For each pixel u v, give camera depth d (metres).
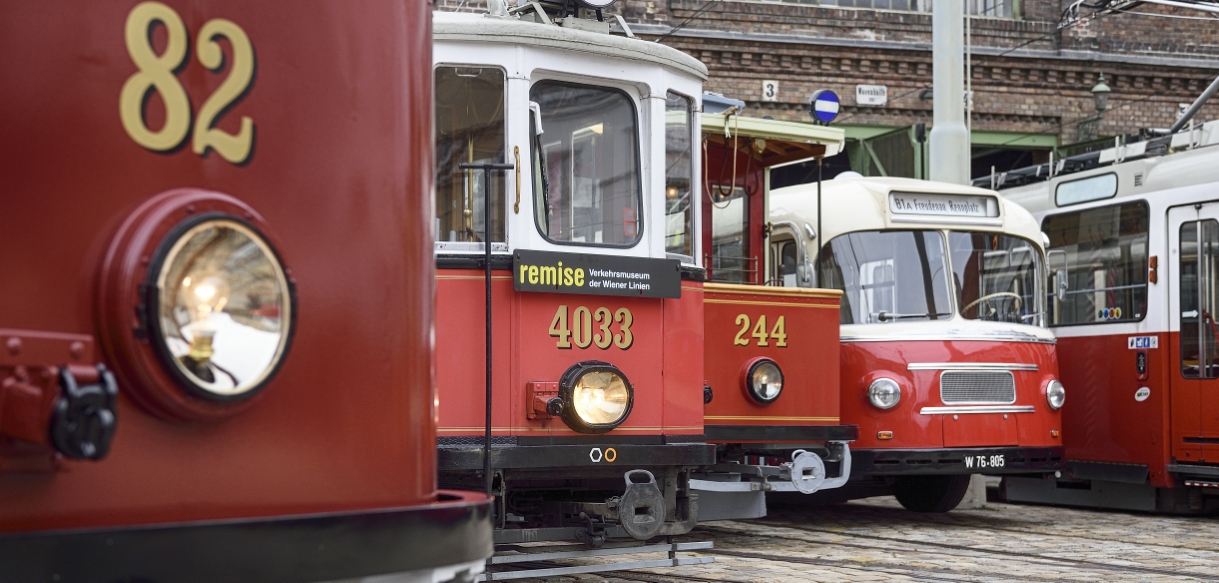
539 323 7.03
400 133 2.90
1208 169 12.05
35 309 2.30
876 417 10.79
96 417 2.18
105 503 2.33
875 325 11.05
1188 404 12.02
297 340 2.66
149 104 2.47
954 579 7.73
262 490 2.57
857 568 8.23
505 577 7.00
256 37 2.65
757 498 9.25
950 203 11.51
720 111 10.27
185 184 2.51
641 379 7.35
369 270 2.80
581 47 7.23
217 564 2.39
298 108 2.71
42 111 2.35
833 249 11.25
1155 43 21.47
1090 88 21.22
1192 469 11.89
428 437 2.94
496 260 6.92
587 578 7.76
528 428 6.97
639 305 7.39
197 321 2.39
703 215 10.52
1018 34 20.77
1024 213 12.04
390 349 2.83
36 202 2.33
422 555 2.73
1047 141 21.11
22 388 2.17
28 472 2.21
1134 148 13.06
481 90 7.05
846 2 19.89
